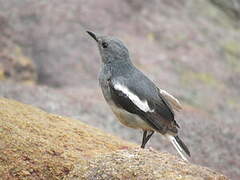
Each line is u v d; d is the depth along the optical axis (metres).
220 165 15.36
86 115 17.08
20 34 23.28
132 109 8.61
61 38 23.95
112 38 9.33
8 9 24.52
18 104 9.41
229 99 22.61
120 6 26.81
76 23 24.92
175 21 27.47
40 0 25.78
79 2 26.27
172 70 23.52
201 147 16.12
